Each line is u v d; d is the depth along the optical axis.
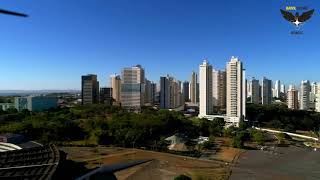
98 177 170.75
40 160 155.88
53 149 179.38
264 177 183.38
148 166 196.88
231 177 181.62
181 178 158.62
